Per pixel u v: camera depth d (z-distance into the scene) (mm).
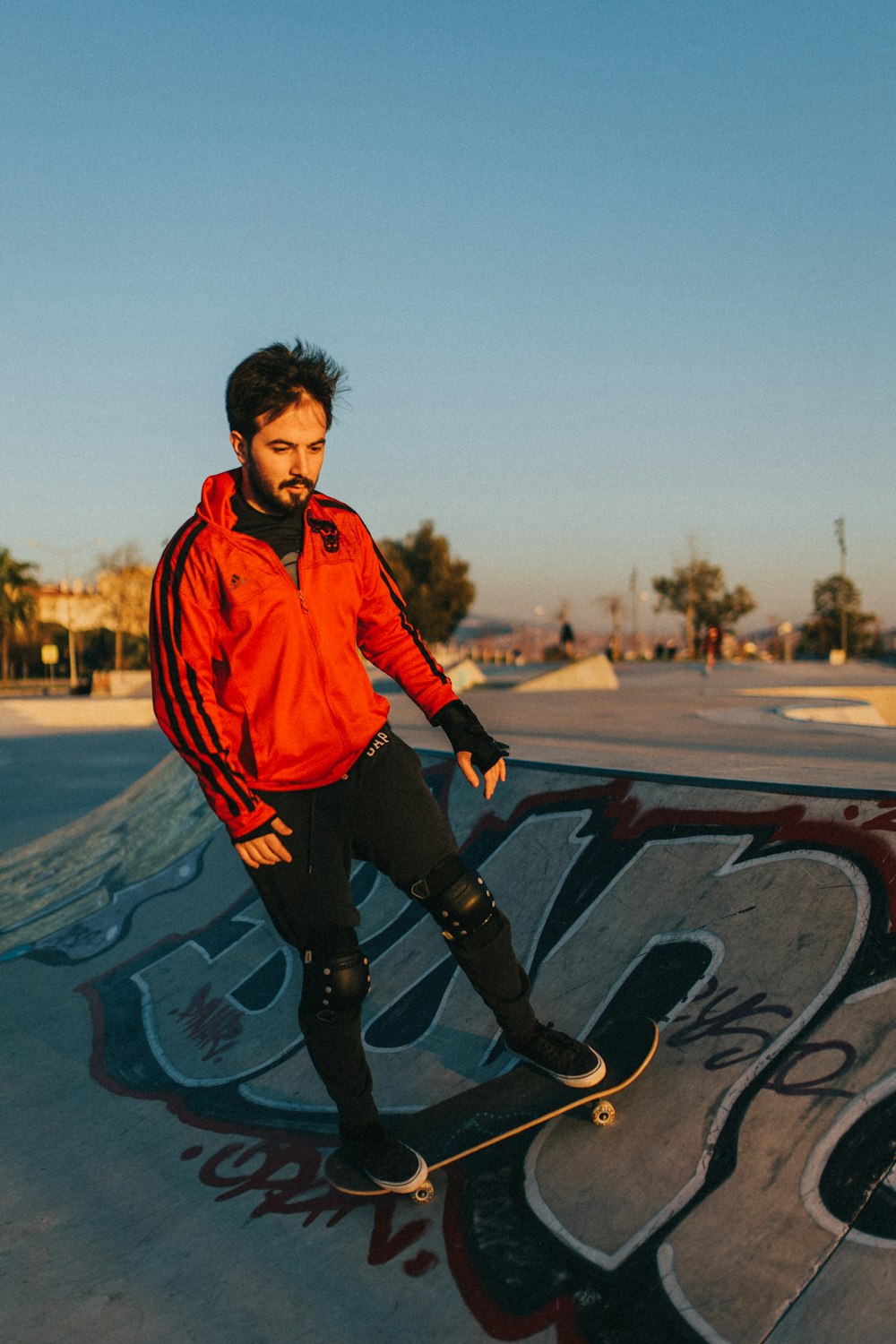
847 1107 1869
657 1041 2221
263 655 1898
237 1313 1840
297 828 1960
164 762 5684
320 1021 1940
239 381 1834
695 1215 1807
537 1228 1896
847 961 2184
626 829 3072
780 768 3418
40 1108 2828
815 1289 1590
